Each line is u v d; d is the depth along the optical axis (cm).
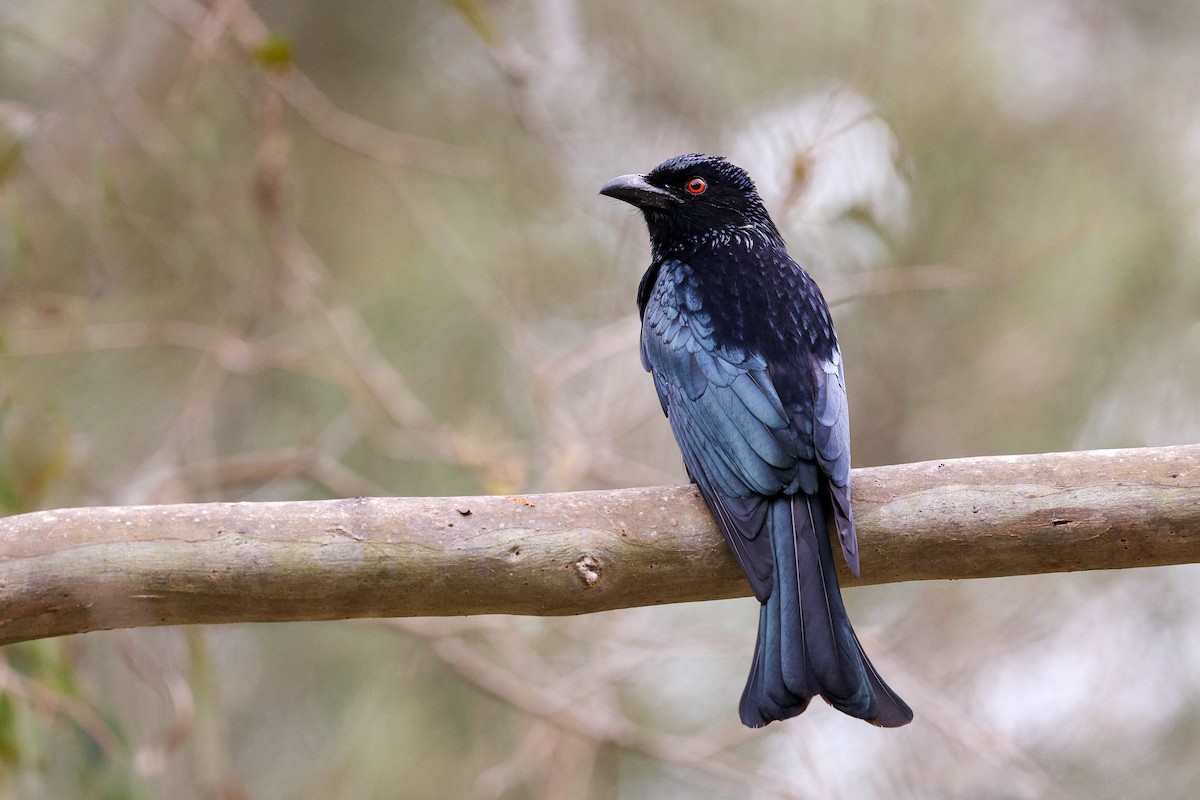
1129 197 1349
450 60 1455
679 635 1177
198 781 1073
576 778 1116
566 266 1384
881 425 1410
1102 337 1327
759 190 1308
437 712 1222
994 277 1221
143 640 1193
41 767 919
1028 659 1284
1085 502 698
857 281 1227
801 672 673
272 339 1330
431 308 1345
